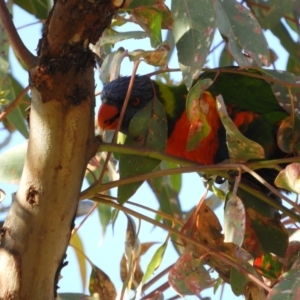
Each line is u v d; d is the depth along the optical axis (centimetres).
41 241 321
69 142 316
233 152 400
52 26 293
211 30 361
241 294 420
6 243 323
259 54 377
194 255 408
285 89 418
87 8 286
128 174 401
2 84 529
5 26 308
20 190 325
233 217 372
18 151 420
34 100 313
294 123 424
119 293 429
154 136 412
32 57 306
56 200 320
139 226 439
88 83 311
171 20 379
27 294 321
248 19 383
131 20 375
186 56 362
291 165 375
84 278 588
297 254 442
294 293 345
